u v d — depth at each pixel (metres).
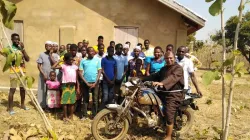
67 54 6.07
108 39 9.17
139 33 9.00
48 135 3.87
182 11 8.25
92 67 6.28
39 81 6.96
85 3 9.10
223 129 2.70
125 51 7.33
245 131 6.02
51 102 6.62
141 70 6.98
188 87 6.14
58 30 9.24
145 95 4.98
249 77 18.78
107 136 5.19
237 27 2.42
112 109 4.87
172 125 4.94
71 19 9.19
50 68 6.82
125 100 5.01
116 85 6.71
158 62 6.43
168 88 4.75
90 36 9.20
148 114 5.04
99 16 9.11
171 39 8.93
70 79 6.05
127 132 5.54
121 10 9.02
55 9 9.18
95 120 4.83
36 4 9.20
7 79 9.31
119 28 9.14
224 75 2.47
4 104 7.36
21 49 6.38
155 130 5.66
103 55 7.08
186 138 5.43
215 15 2.46
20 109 6.93
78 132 5.46
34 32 9.29
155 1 8.85
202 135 5.50
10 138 4.65
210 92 11.53
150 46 8.98
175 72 4.84
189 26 9.75
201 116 7.25
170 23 8.88
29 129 4.95
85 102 6.34
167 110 4.91
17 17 9.27
